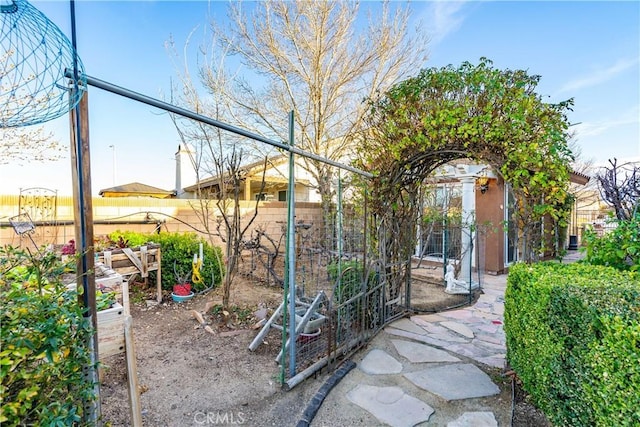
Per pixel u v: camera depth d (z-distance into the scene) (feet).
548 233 9.86
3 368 3.48
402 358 10.84
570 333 6.11
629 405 4.72
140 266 15.19
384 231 13.75
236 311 14.33
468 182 23.66
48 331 3.92
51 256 4.69
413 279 23.26
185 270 17.81
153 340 11.75
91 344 4.73
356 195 14.16
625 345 4.80
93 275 4.79
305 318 10.54
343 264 12.44
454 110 10.52
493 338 12.69
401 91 12.13
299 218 31.50
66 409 4.00
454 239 25.20
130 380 5.82
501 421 7.63
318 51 25.53
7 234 18.37
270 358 10.48
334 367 9.98
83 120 4.67
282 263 25.84
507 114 9.71
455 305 17.20
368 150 13.52
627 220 9.36
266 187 42.09
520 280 8.36
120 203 23.49
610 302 5.53
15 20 3.91
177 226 25.21
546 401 7.04
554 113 9.36
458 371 9.97
